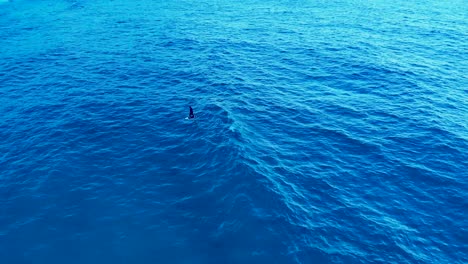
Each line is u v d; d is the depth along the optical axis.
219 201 25.83
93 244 22.81
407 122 36.81
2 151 32.91
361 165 30.47
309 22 71.75
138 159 31.08
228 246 22.25
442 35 61.59
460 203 26.58
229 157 30.25
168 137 34.16
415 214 25.59
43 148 33.06
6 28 73.94
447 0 87.81
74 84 46.56
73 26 74.19
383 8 81.75
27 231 23.92
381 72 48.06
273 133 34.72
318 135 34.56
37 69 51.94
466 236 23.92
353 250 22.38
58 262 21.66
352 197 26.88
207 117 37.19
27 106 41.19
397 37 61.19
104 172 29.55
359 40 60.12
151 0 99.62
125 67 51.69
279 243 22.34
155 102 41.16
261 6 87.44
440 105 39.97
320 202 26.17
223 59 53.59
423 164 30.64
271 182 27.39
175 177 28.62
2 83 47.50
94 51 58.69
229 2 93.38
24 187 28.03
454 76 46.56
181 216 24.77
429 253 22.59
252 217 24.11
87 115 38.66
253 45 59.34
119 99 42.09
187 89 44.28
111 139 34.16
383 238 23.41
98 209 25.69
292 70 49.44
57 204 26.27
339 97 42.00
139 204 26.02
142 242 22.84
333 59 52.66
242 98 41.44
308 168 29.83
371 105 40.19
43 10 90.62
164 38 64.25
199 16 79.31
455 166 30.41
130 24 74.56
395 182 28.59
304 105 40.22
